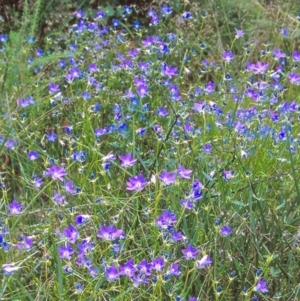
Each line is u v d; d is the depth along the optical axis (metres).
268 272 1.06
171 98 1.42
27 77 1.61
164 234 1.04
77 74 1.49
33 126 1.45
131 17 2.02
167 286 1.04
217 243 1.09
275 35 1.85
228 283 1.05
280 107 1.34
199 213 1.14
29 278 1.11
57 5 1.98
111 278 0.97
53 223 1.12
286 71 1.70
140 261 1.04
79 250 1.06
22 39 1.70
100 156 1.34
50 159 1.25
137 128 1.37
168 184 1.08
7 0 2.02
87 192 1.21
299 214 1.17
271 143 1.28
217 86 1.58
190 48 1.77
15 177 1.36
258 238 1.12
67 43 1.76
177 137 1.28
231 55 1.49
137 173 1.27
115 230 1.00
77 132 1.43
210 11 1.95
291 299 1.07
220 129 1.31
